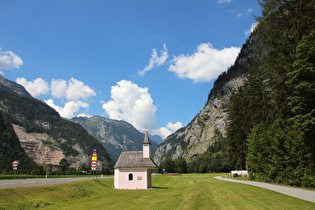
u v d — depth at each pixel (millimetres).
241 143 57188
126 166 35938
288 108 28875
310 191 24859
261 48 31156
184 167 176250
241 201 18750
